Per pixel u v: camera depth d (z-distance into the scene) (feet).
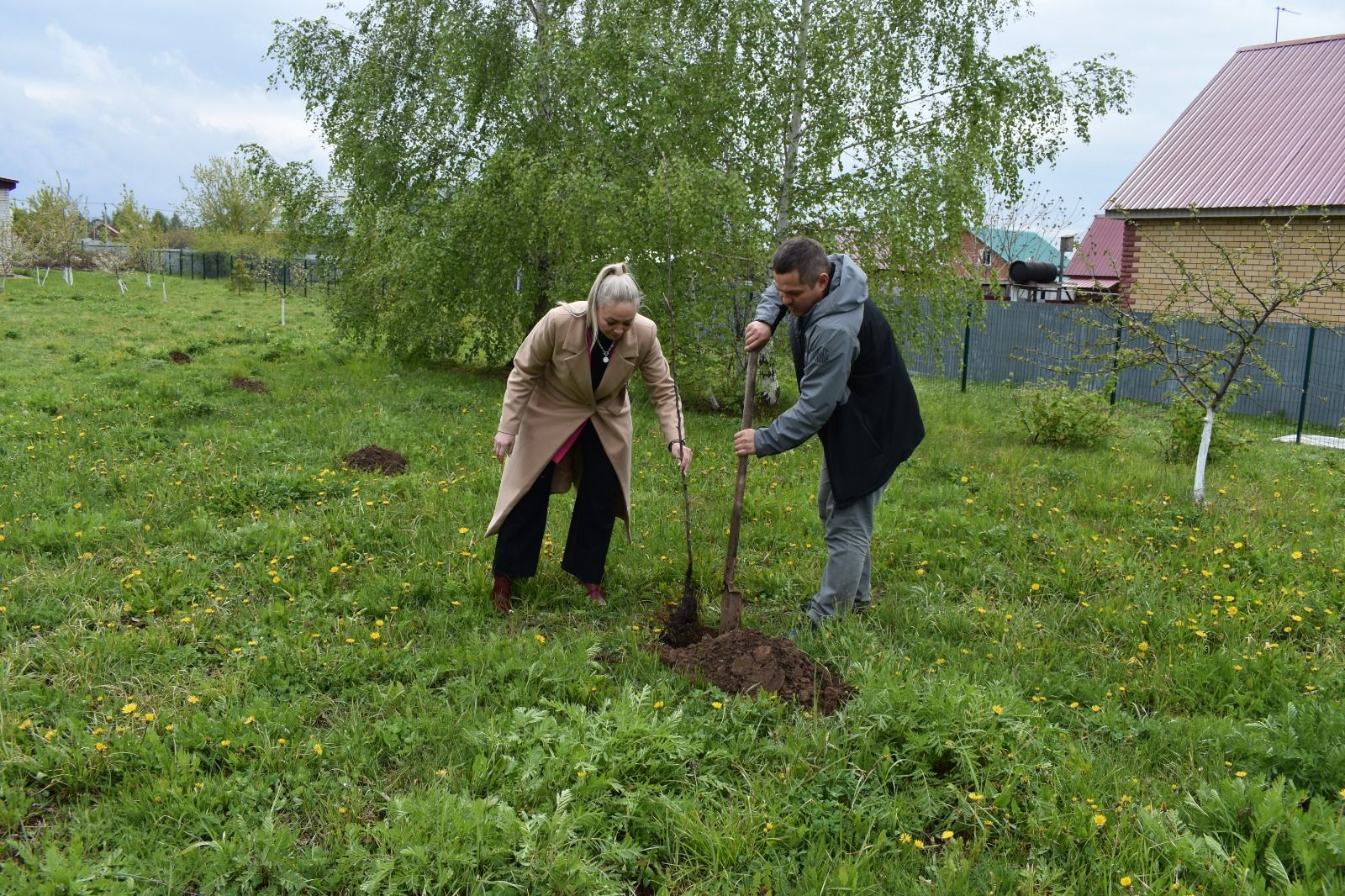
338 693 11.45
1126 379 52.47
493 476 22.54
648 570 16.10
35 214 111.14
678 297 34.22
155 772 9.39
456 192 40.83
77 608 13.34
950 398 47.21
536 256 41.24
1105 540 18.69
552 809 8.80
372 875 7.84
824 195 34.32
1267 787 9.37
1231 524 20.67
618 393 14.40
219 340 51.80
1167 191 51.96
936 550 17.71
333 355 46.42
